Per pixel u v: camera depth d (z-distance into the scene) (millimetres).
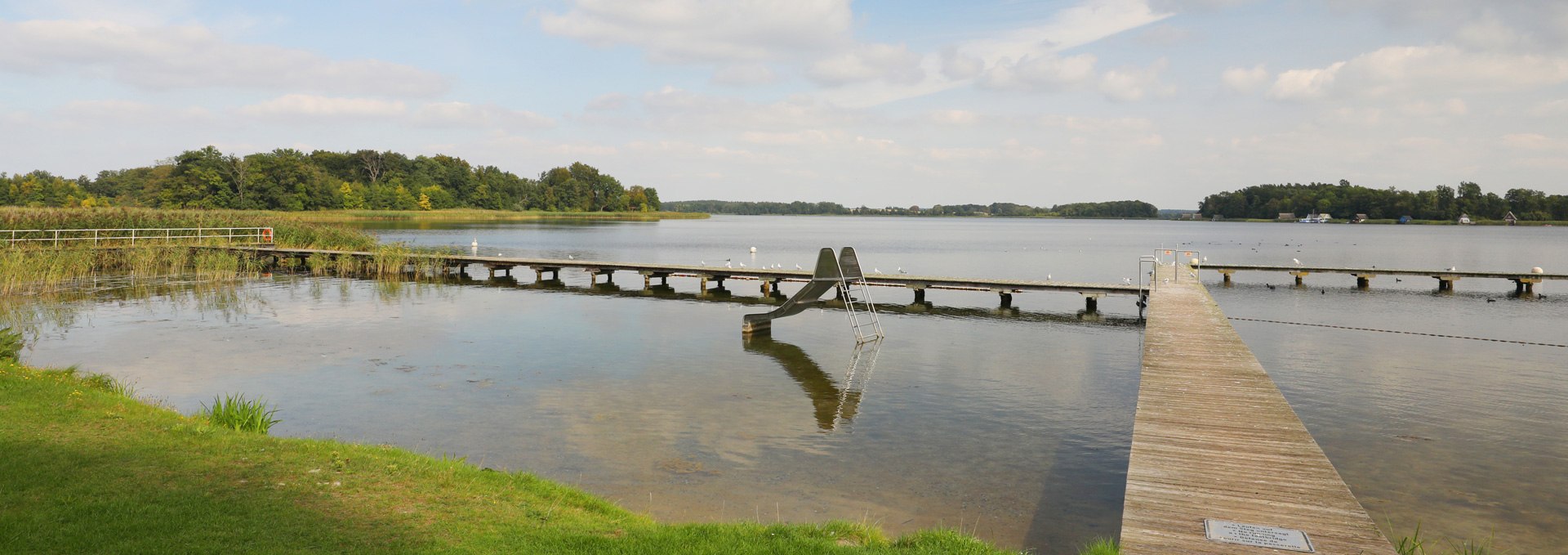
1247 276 41875
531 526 7211
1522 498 10070
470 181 155125
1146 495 6984
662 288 35031
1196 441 8562
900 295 33625
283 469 8344
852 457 11688
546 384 15938
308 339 20500
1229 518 6438
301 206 111375
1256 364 12695
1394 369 17906
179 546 6191
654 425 13188
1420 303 30375
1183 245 85062
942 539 7152
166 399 14242
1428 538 8930
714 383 16375
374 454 9289
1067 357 19469
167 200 100438
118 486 7492
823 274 21688
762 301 30672
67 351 18406
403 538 6613
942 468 11219
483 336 21453
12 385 11164
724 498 10008
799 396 15367
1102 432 13000
